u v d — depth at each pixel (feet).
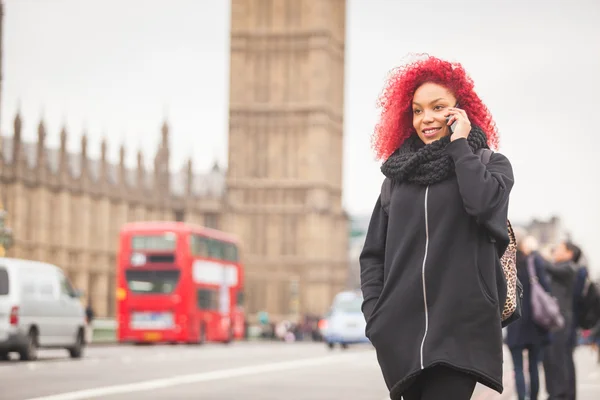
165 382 64.08
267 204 379.96
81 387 59.06
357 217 391.86
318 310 374.22
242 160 382.22
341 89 400.06
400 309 14.70
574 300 46.75
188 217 373.61
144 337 152.76
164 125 372.17
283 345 187.42
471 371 14.24
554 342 42.96
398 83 16.05
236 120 381.40
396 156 15.30
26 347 89.76
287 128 380.78
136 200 353.51
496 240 14.73
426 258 14.64
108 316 333.42
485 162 15.10
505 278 15.28
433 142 14.96
